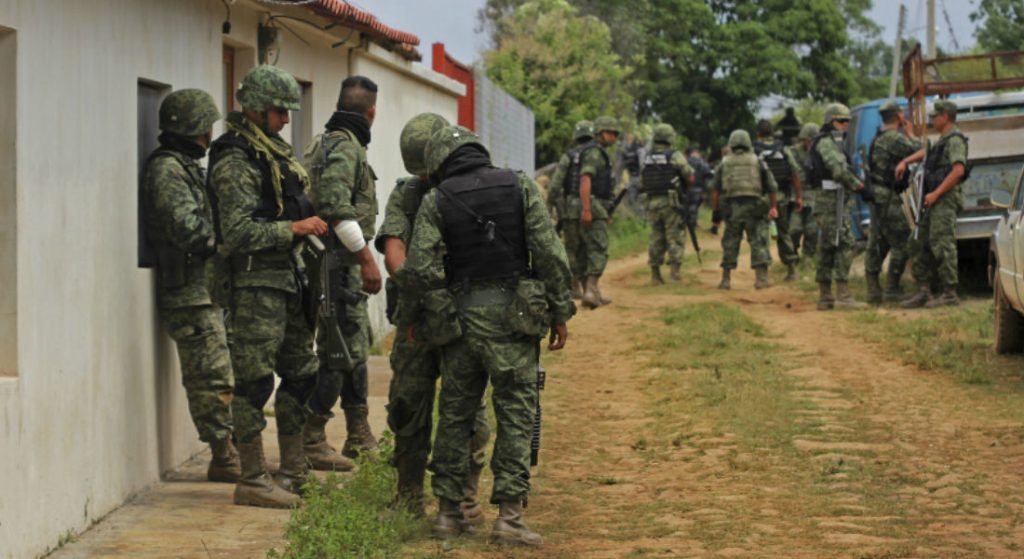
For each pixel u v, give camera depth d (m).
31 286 5.42
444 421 6.03
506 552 5.82
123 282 6.52
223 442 7.09
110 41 6.36
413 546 5.90
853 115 20.77
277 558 5.39
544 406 9.93
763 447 8.30
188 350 6.90
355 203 7.14
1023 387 10.34
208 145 6.88
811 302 16.52
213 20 8.19
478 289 5.84
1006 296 11.50
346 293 7.18
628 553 5.82
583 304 16.27
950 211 14.80
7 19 5.20
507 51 34.53
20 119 5.32
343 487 6.46
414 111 15.09
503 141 24.44
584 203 15.73
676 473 7.64
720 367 11.48
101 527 6.11
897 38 40.91
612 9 53.88
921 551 5.82
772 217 18.03
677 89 60.72
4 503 5.13
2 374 5.29
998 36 47.50
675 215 19.23
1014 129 15.54
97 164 6.18
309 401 7.44
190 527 6.13
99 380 6.21
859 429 8.84
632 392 10.52
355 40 11.64
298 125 10.87
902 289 16.73
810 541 6.04
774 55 60.69
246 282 6.47
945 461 7.82
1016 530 6.24
